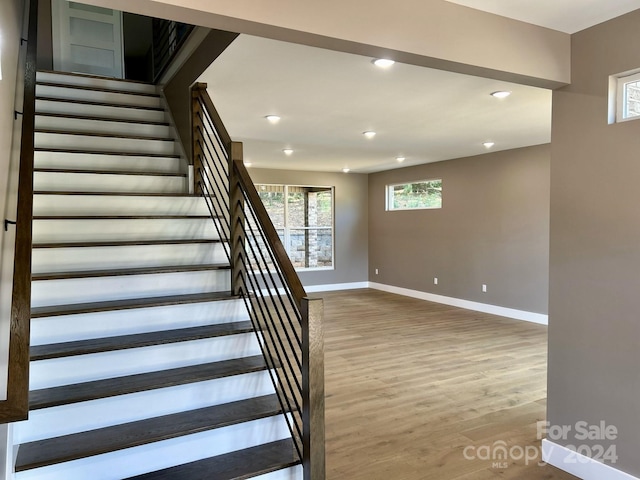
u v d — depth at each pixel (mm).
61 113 3857
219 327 2523
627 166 2174
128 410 2031
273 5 1650
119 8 1506
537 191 6031
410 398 3596
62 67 5355
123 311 2355
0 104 1803
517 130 4809
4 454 1535
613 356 2260
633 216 2156
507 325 6070
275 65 2805
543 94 3373
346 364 4457
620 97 2236
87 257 2672
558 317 2535
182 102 3719
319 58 2660
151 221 3051
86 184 3277
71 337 2244
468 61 2084
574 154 2418
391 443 2865
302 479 2012
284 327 2109
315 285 9219
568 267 2469
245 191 2484
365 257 9695
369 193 9680
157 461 1922
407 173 8500
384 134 5055
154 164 3709
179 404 2146
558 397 2547
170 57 4152
